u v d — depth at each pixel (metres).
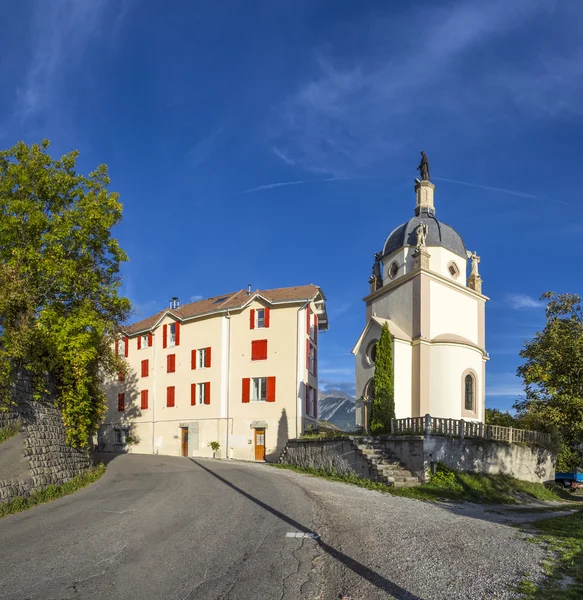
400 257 33.72
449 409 29.72
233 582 7.16
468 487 20.16
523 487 23.52
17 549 8.88
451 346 30.42
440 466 20.45
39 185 22.92
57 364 19.11
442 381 30.09
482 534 10.77
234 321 37.41
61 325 20.20
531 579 7.30
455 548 9.27
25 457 15.44
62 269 21.22
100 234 23.59
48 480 15.99
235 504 13.52
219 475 20.77
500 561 8.34
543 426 28.19
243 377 36.19
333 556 8.61
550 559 8.49
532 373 17.48
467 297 33.75
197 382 38.41
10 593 6.66
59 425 18.91
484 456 22.84
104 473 21.84
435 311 31.69
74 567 7.79
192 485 17.48
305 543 9.41
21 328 16.89
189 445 37.81
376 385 28.39
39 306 21.38
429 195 36.50
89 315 21.69
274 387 34.94
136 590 6.78
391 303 33.28
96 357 22.88
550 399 17.84
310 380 36.75
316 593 6.80
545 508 19.03
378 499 16.14
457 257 33.94
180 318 40.12
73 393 19.72
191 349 39.44
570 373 17.30
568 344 17.16
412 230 34.06
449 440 21.11
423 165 36.88
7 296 16.86
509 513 15.85
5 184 22.47
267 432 34.53
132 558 8.28
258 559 8.30
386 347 28.62
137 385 43.56
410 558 8.50
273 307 35.94
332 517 12.17
